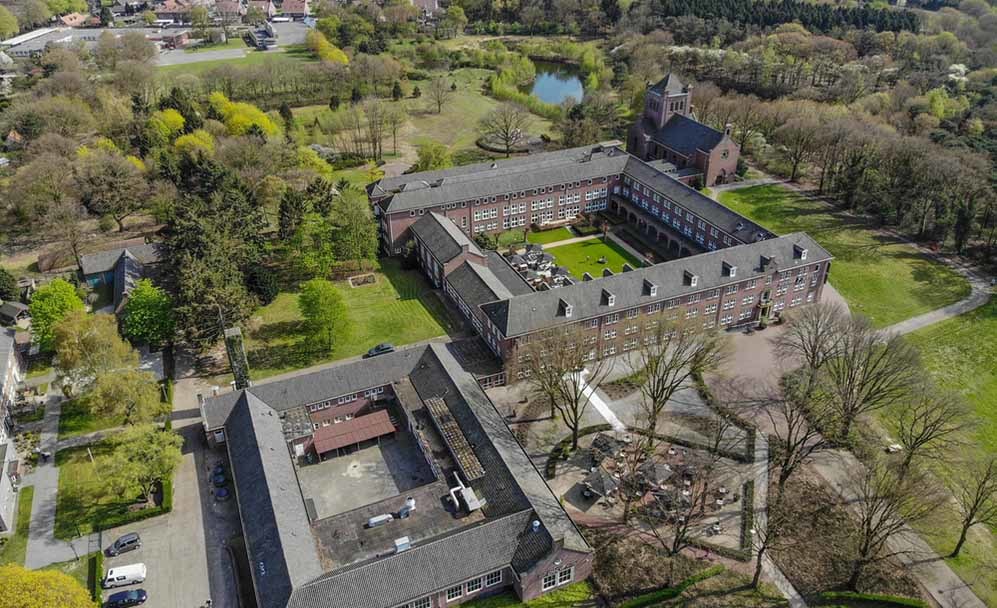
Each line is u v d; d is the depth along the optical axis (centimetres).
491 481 8244
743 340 11944
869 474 7762
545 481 8400
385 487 8969
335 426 9650
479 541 7406
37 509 8619
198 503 8694
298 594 6762
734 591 7550
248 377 10288
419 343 11781
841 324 10156
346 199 14038
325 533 7850
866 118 18675
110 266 13438
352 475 9175
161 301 11312
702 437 9700
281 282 13712
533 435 9781
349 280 13800
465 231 15312
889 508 7306
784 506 8556
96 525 8350
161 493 8869
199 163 15238
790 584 7638
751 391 10631
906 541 8156
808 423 9575
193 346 11819
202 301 11038
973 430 9769
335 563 7469
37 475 9156
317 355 11556
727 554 7962
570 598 7512
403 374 10288
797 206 16850
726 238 13538
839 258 14500
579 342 9812
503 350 10612
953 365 11225
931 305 12900
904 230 15575
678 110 18888
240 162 16288
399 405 10156
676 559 7900
